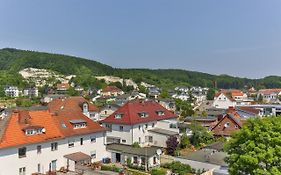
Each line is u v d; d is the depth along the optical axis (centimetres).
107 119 6309
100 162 5088
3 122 4219
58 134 4475
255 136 3091
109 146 5419
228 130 6619
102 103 13312
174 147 5591
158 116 6731
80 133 4762
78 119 5028
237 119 6931
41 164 4231
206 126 7575
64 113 4988
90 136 4969
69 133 4634
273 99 16488
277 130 3094
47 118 4612
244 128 3197
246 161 2902
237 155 3105
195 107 14275
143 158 4831
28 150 4069
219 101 14012
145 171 4719
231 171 3069
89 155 4928
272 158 2867
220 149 5091
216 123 7381
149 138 6309
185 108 12238
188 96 19262
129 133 5994
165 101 13538
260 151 2928
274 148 2945
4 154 3794
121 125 6094
